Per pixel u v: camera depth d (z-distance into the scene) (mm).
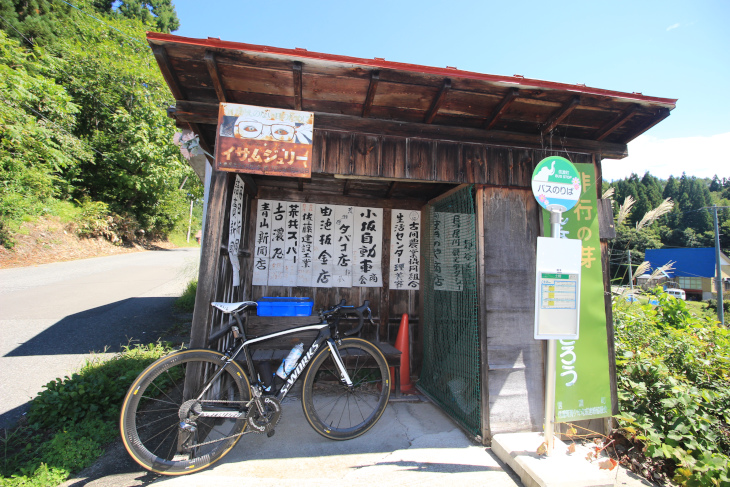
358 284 4402
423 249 4477
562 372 2902
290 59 2320
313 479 2303
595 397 2943
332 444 2773
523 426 2887
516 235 3064
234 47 2229
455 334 3449
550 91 2645
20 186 12336
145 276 10328
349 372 3857
